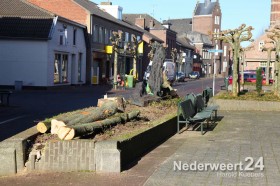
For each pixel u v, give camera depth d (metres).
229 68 103.00
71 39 35.94
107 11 52.47
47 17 31.77
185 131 11.09
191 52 87.62
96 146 6.86
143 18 67.44
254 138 9.77
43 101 21.47
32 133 7.62
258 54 61.34
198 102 12.32
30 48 31.22
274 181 6.05
